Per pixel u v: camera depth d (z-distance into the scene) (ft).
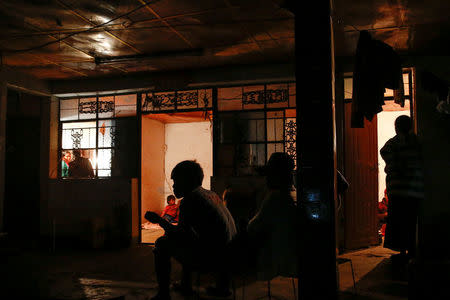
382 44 12.30
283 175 9.98
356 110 12.46
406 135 15.90
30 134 26.03
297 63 9.57
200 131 33.09
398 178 15.69
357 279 14.55
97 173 24.70
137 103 24.04
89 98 25.26
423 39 17.53
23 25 16.01
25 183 26.02
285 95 21.39
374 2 13.65
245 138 21.98
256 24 15.94
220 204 11.65
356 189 20.95
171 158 33.78
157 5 14.11
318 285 9.13
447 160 18.29
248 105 22.04
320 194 9.22
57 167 25.48
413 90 19.71
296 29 9.61
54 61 20.88
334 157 9.38
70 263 17.88
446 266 10.11
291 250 9.60
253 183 20.70
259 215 9.75
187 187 11.51
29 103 25.82
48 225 24.75
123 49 19.24
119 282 14.48
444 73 18.97
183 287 12.81
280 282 14.30
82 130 25.30
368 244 21.40
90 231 21.40
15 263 17.90
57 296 12.75
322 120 9.30
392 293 12.75
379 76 12.23
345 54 19.76
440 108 15.74
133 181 23.08
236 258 9.89
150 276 15.40
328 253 9.11
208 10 14.58
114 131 24.50
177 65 21.58
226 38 17.66
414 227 15.57
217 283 12.53
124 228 22.62
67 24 15.97
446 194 18.19
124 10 14.57
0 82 20.84
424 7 14.12
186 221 10.89
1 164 20.76
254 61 20.98
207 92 22.84
